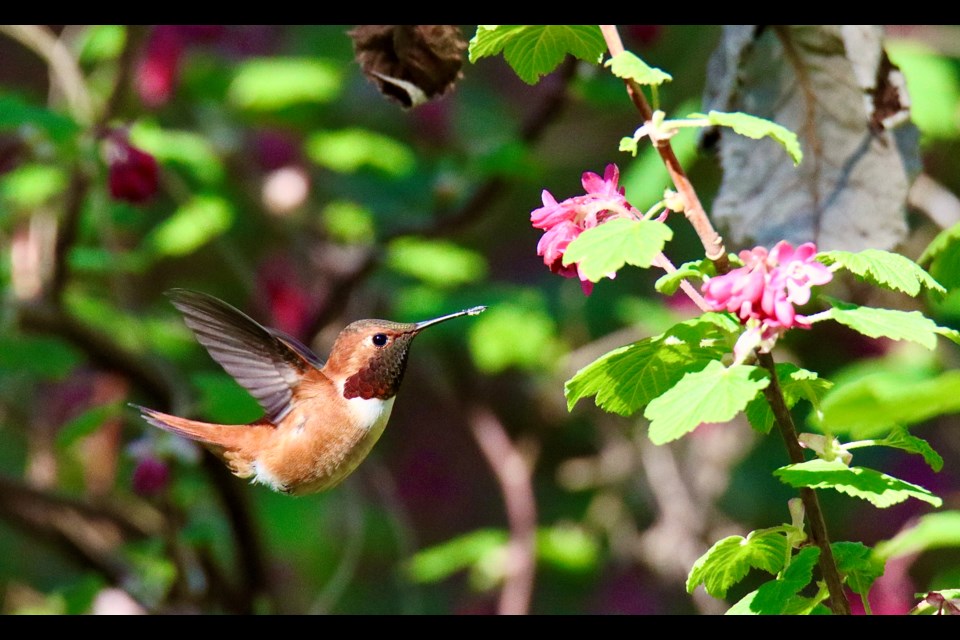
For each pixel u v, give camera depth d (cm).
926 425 1226
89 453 1192
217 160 1197
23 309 966
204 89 1240
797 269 378
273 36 1327
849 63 594
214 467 963
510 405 1262
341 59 1334
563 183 1423
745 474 1293
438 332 1189
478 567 1121
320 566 1373
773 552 435
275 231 1348
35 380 1234
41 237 1059
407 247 1154
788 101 600
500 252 1457
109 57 1161
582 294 1293
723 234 609
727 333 408
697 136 627
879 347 1109
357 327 612
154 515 1153
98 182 989
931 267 521
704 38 1205
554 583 1251
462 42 563
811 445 414
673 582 1177
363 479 1445
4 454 1366
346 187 1306
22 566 1354
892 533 1190
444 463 1504
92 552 1038
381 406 605
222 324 600
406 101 569
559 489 1321
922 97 973
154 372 993
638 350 418
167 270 1347
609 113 1335
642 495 1241
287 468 602
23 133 1007
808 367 1127
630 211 414
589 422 1319
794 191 600
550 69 479
